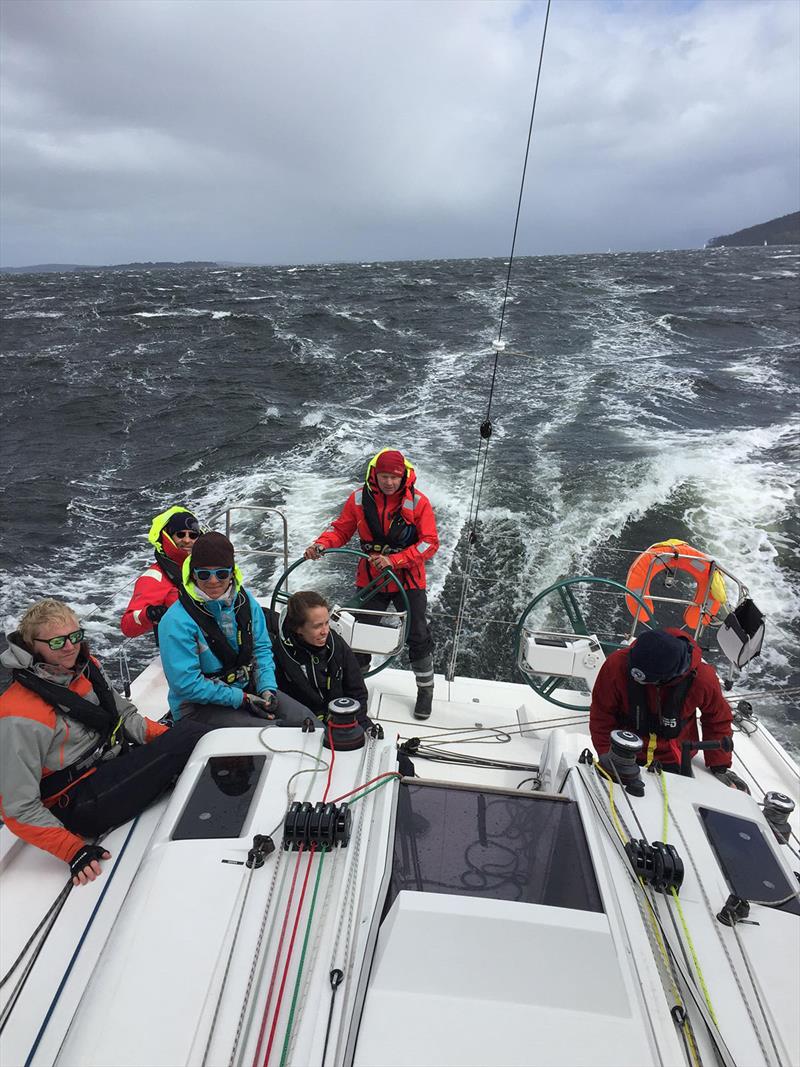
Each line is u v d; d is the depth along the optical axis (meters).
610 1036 1.37
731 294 40.56
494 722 3.68
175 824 1.92
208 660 2.73
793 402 17.23
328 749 2.20
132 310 39.94
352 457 13.70
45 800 2.24
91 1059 1.35
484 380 19.78
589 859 1.82
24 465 14.44
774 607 8.27
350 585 8.63
